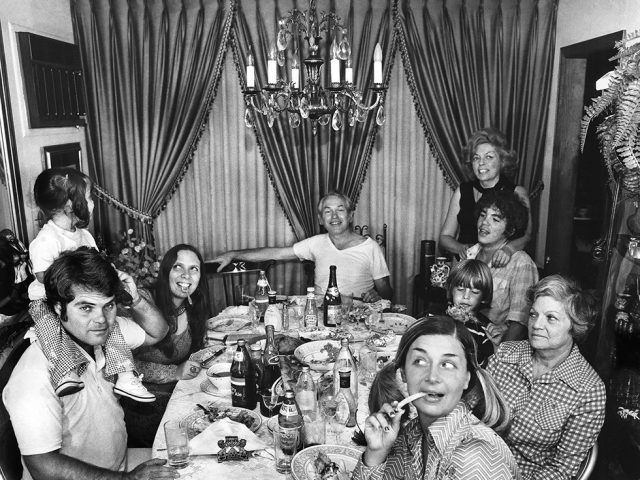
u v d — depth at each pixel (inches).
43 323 72.9
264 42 166.4
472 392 57.7
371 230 183.3
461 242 155.3
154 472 69.4
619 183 91.4
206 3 163.2
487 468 51.4
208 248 179.6
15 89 129.0
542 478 75.5
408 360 56.4
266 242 180.5
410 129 177.3
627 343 89.8
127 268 158.6
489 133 146.3
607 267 104.5
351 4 167.0
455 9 169.2
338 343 107.5
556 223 171.9
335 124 114.7
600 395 74.5
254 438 76.2
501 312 116.1
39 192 120.1
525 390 79.4
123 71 164.9
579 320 74.9
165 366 108.2
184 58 165.6
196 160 173.9
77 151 158.6
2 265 111.2
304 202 176.6
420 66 171.6
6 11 126.5
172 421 75.3
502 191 118.3
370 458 59.7
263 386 89.2
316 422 76.0
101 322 73.4
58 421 71.6
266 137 171.8
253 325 119.1
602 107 86.4
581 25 155.6
